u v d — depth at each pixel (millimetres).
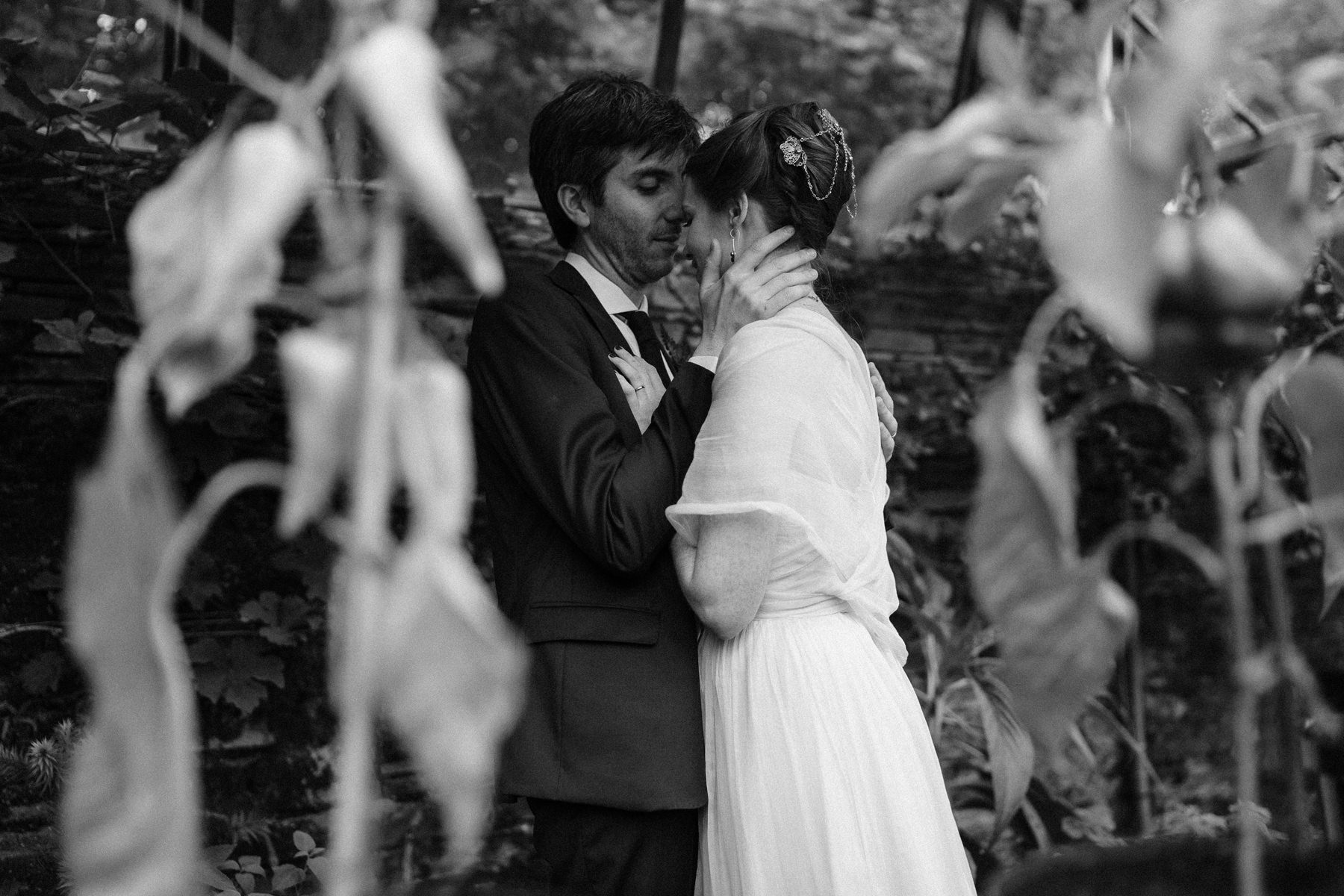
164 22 3127
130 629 624
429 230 3459
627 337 2391
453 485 650
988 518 687
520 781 2098
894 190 729
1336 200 1167
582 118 2354
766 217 2207
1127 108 696
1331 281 1116
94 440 3143
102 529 622
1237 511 701
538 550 2207
